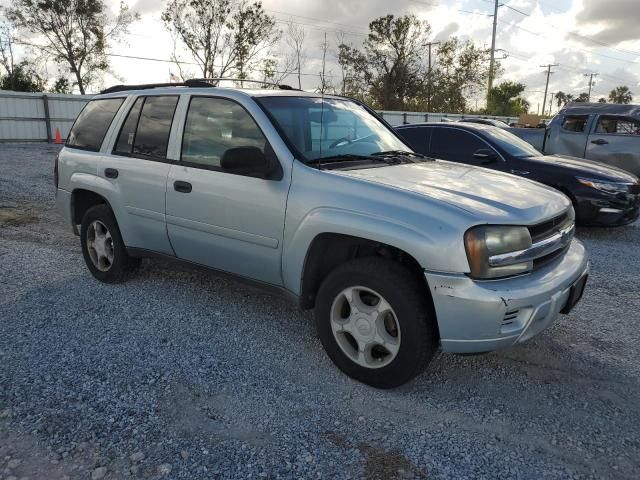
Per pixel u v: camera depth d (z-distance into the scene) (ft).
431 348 10.04
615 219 24.30
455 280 9.31
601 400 10.59
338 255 11.65
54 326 13.42
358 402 10.33
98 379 10.89
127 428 9.30
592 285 17.97
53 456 8.55
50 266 18.34
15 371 11.13
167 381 10.90
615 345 13.14
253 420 9.65
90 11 123.44
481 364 11.96
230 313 14.48
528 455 8.85
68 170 16.88
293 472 8.30
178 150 13.70
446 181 11.50
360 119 14.57
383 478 8.22
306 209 11.03
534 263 10.25
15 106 73.00
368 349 10.67
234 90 13.06
